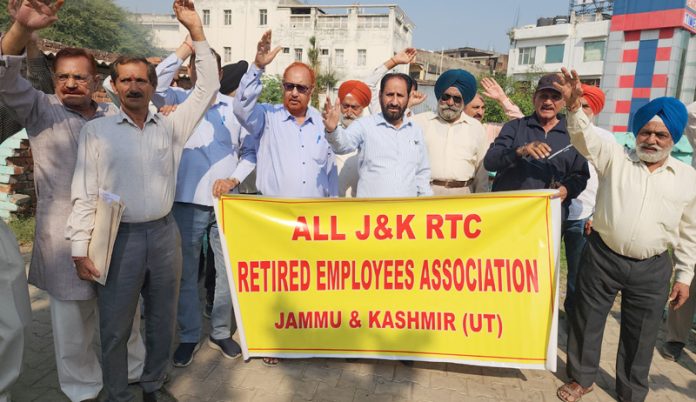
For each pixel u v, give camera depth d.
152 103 3.64
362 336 3.69
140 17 51.44
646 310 3.32
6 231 2.91
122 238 2.83
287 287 3.68
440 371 3.82
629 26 18.72
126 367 3.02
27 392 3.33
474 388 3.62
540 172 3.75
